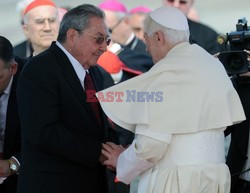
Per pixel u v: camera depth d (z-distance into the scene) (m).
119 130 18.56
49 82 14.41
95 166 15.09
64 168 14.62
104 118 15.26
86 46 14.58
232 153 15.40
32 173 14.62
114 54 20.80
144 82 14.07
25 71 14.59
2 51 15.05
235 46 15.29
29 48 23.62
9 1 49.44
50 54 14.71
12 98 15.57
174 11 14.20
